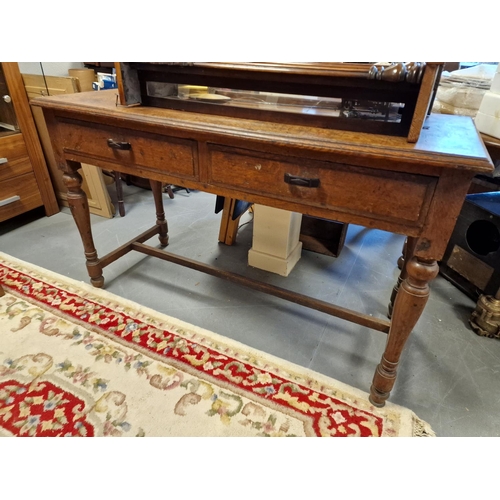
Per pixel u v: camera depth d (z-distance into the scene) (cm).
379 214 84
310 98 97
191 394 111
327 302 140
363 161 80
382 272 176
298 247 178
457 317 147
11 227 207
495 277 142
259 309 149
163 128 100
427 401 113
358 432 102
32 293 150
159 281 164
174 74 105
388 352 100
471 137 87
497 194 160
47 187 215
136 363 120
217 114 104
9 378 114
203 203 246
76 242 192
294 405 109
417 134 79
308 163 86
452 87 157
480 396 115
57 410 105
